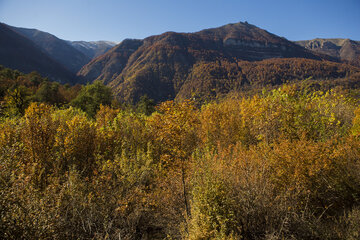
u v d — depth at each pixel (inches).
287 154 166.4
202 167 168.6
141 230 162.6
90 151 228.2
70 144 211.6
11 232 96.6
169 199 169.2
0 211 97.3
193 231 130.2
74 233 131.6
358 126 215.8
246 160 180.4
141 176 191.8
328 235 122.0
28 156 181.0
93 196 154.9
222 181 149.9
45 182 160.9
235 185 154.1
